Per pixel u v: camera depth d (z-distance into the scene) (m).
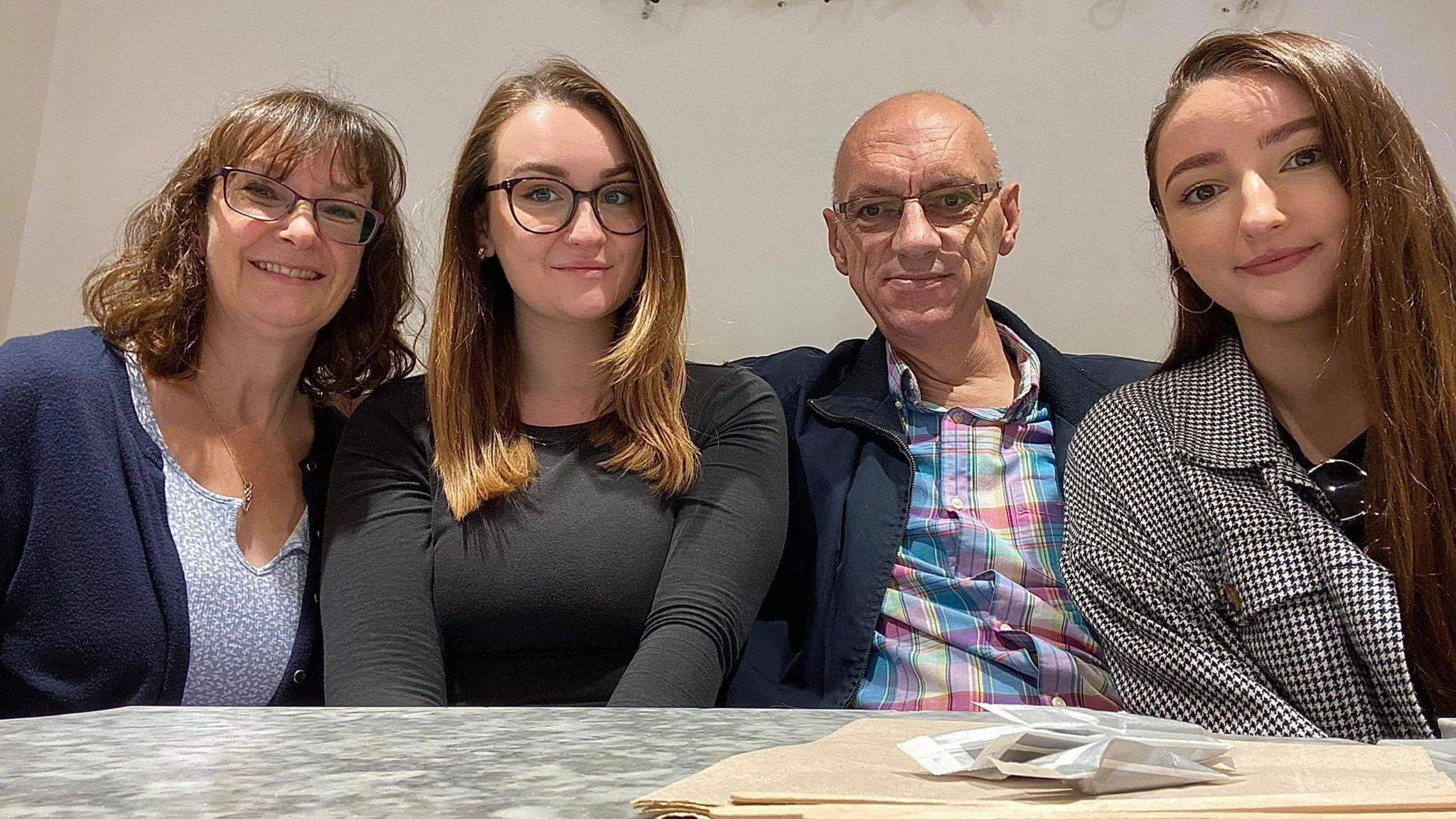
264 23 2.32
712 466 1.35
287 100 1.43
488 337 1.41
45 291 2.29
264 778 0.42
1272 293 1.12
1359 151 1.08
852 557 1.50
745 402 1.42
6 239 2.26
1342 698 1.00
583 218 1.36
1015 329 1.71
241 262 1.36
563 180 1.38
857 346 1.77
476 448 1.32
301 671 1.34
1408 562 1.01
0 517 1.24
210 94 2.32
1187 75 1.22
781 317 2.16
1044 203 2.12
